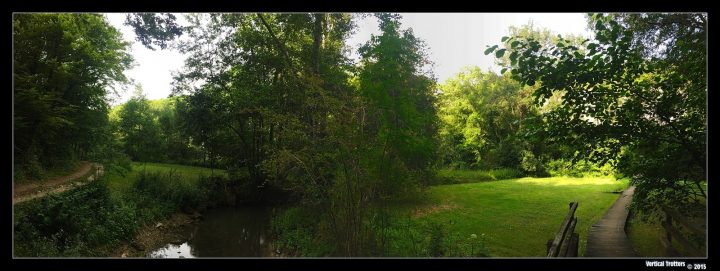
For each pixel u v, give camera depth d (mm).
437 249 7602
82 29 17625
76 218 9562
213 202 18328
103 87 20781
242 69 21375
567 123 5246
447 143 24359
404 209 11781
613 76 4918
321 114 7871
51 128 15344
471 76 32562
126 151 32938
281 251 10094
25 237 8148
